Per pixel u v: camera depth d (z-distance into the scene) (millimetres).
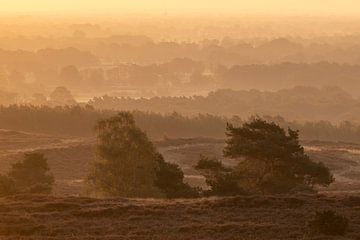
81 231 91375
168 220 98625
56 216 101250
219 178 141375
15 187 153875
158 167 156375
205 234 89000
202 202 111562
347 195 118438
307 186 141125
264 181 141625
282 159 140875
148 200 117062
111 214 103000
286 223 95312
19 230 91188
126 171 154500
